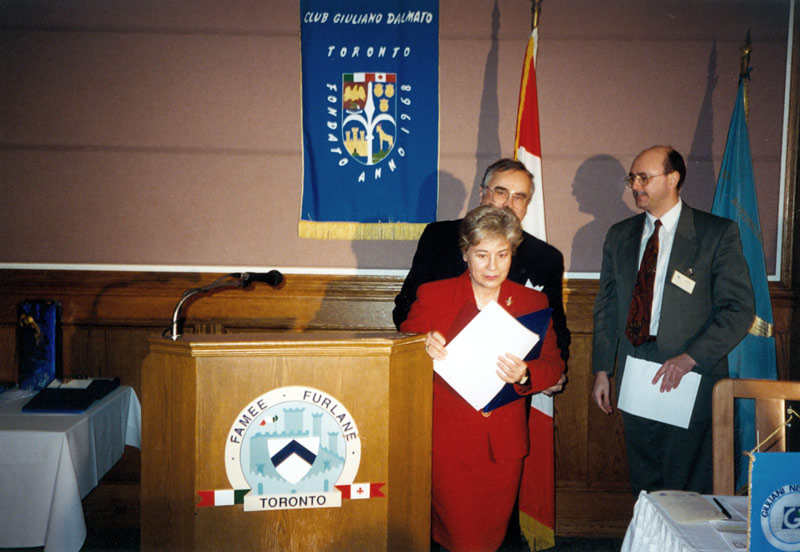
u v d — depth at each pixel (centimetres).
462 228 190
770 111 319
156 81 323
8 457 223
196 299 324
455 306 202
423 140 322
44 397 256
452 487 196
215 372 159
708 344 250
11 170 323
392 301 323
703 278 262
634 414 261
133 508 323
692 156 322
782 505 116
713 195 322
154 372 164
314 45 320
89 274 323
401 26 320
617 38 321
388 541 169
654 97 322
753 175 299
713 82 320
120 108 323
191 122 324
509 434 197
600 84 322
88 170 324
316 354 162
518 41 321
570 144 325
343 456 165
